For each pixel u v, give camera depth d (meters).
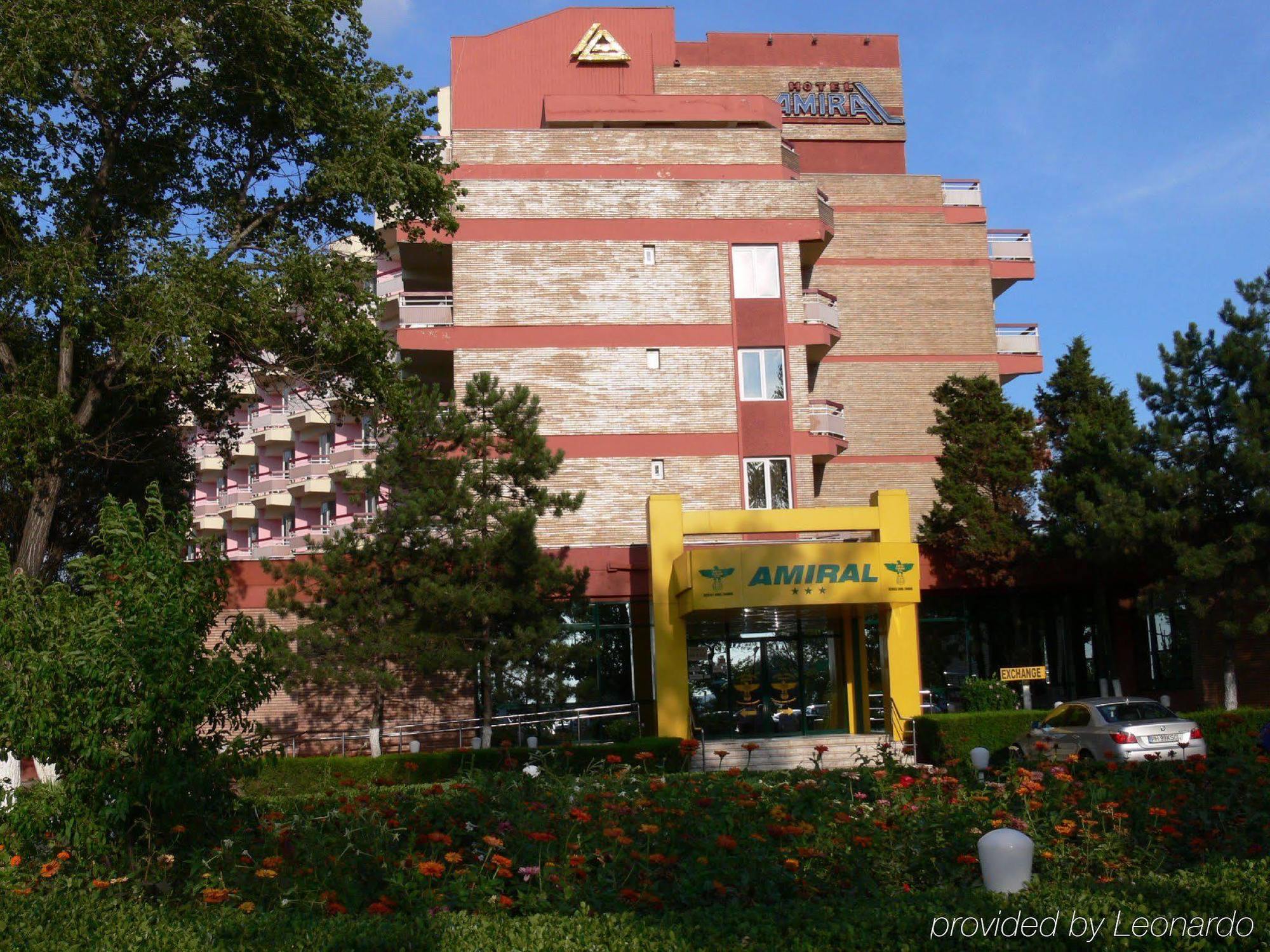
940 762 23.48
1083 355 31.17
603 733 28.25
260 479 56.44
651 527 27.50
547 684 25.30
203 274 19.72
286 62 20.97
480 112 40.47
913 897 8.16
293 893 8.62
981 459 30.25
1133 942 6.84
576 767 22.25
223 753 11.13
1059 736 20.89
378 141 22.22
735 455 31.50
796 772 12.25
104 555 11.03
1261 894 7.70
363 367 22.17
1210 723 22.22
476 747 24.38
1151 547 26.81
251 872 9.27
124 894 9.15
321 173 21.88
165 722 10.40
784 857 8.88
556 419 31.23
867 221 37.81
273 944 7.49
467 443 24.27
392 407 22.66
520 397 24.69
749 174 33.00
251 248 22.59
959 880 9.02
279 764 20.48
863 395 36.53
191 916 8.37
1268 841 9.84
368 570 23.42
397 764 21.58
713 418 31.62
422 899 8.38
